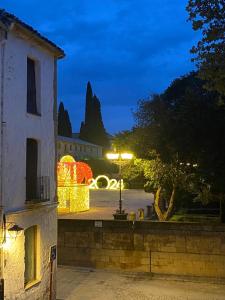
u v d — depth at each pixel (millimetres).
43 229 15367
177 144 21547
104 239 21156
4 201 12812
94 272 20516
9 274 12945
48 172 15875
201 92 22359
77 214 33250
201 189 23094
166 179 24078
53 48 15867
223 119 20625
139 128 24469
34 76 15336
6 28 12750
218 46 13188
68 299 16453
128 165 27391
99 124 97625
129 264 20781
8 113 13203
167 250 20328
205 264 19875
